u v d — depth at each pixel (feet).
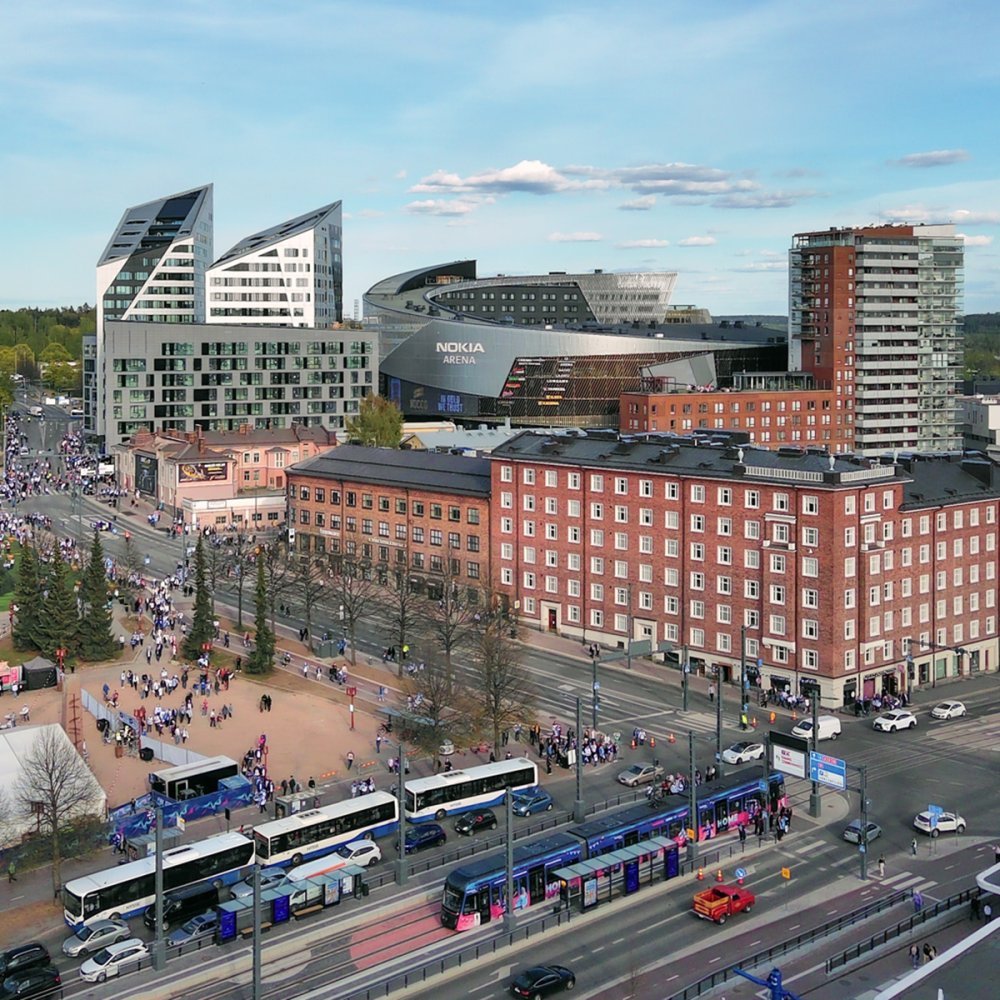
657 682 483.10
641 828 319.06
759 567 474.08
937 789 370.12
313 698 463.42
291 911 290.97
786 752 344.69
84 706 450.71
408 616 519.19
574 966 264.93
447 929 283.79
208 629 510.58
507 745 411.54
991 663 520.42
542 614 566.36
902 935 273.13
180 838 337.11
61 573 508.94
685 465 504.43
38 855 321.52
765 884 306.55
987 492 513.45
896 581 475.31
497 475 583.99
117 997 254.06
